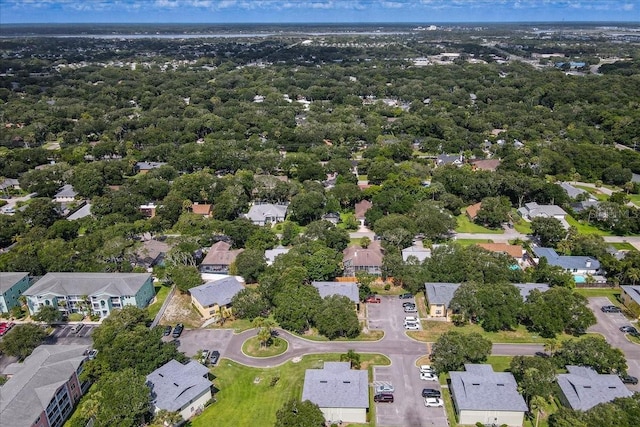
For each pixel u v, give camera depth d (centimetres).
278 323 11681
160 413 8300
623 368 9462
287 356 10512
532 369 8856
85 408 8156
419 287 12838
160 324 11762
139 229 15900
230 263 14050
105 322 10506
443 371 9881
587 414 8088
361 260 13675
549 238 15338
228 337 11256
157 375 9331
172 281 13788
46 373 8938
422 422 8681
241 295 11988
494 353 10519
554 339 10925
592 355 9525
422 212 16262
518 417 8525
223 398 9356
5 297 12188
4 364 10400
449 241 14938
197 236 15062
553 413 8625
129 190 19262
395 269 13100
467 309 11344
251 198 19912
